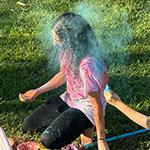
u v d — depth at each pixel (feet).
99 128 10.27
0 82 13.60
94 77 10.10
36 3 16.79
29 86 13.51
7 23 15.89
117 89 13.44
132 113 10.32
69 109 11.32
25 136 11.96
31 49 14.84
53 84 11.68
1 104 12.88
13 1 16.88
